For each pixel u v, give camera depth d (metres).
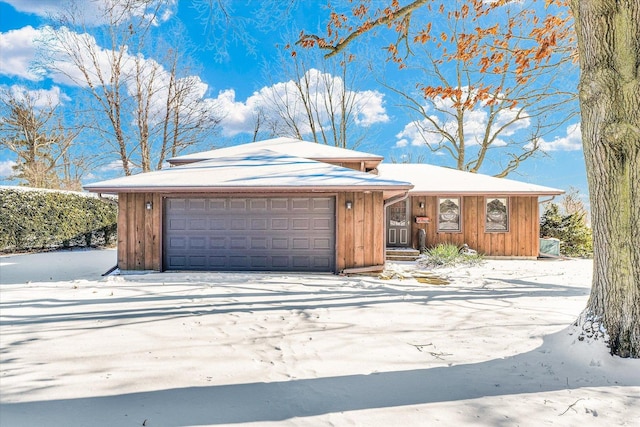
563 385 2.94
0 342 3.88
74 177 24.67
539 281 8.32
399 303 5.91
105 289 6.83
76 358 3.46
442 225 13.61
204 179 9.20
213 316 4.99
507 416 2.48
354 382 3.00
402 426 2.36
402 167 16.75
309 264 9.22
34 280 8.08
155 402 2.65
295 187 8.59
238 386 2.92
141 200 9.27
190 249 9.31
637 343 3.28
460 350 3.74
